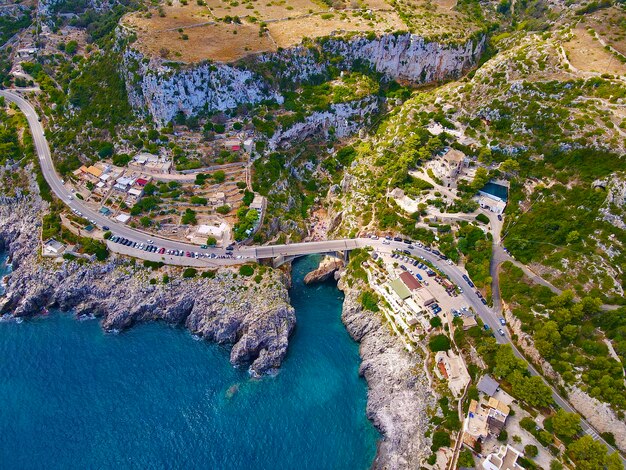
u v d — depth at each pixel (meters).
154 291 146.62
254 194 170.88
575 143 150.12
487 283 136.50
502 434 106.12
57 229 159.62
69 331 144.12
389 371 130.50
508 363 116.62
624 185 133.88
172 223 161.88
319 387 132.38
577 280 128.12
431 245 154.62
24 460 111.12
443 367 123.00
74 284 149.62
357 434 122.06
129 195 166.38
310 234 176.25
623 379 107.56
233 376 133.25
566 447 103.00
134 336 143.00
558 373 113.69
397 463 112.69
